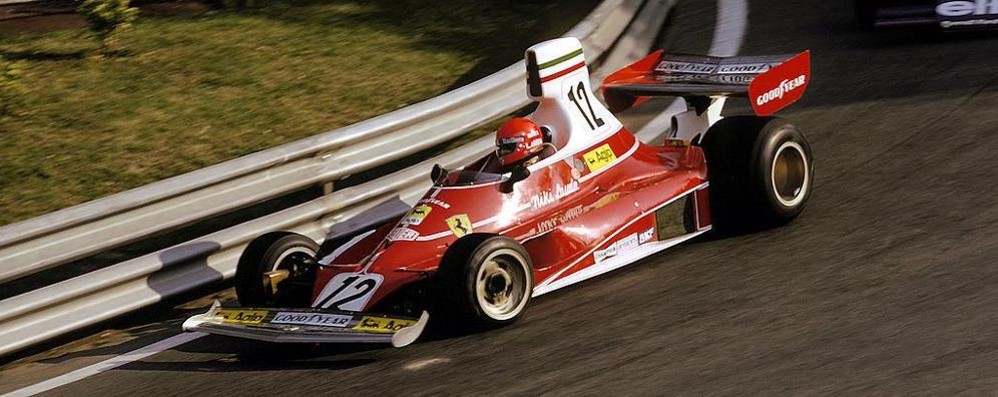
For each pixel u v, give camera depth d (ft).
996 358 63.46
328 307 78.54
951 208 89.56
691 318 75.82
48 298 85.66
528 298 79.05
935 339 67.05
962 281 75.05
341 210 102.37
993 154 100.01
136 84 145.38
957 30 134.31
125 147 126.00
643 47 151.43
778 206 90.48
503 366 71.97
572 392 66.74
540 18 166.40
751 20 159.22
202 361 81.76
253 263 85.46
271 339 75.15
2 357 84.43
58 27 174.19
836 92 124.98
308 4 182.19
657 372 67.92
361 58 152.35
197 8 182.91
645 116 129.18
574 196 86.89
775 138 90.17
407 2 179.83
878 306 73.10
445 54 152.35
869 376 63.52
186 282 92.84
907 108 115.96
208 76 147.43
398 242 81.71
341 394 71.26
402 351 77.36
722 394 63.82
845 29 148.25
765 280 80.94
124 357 84.74
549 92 88.22
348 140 103.04
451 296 75.82
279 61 152.56
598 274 84.48
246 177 97.91
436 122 111.86
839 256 83.46
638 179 90.27
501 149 84.69
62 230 88.89
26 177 119.96
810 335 70.18
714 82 95.04
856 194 96.78
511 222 83.46
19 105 139.54
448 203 83.61
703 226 92.17
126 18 160.15
